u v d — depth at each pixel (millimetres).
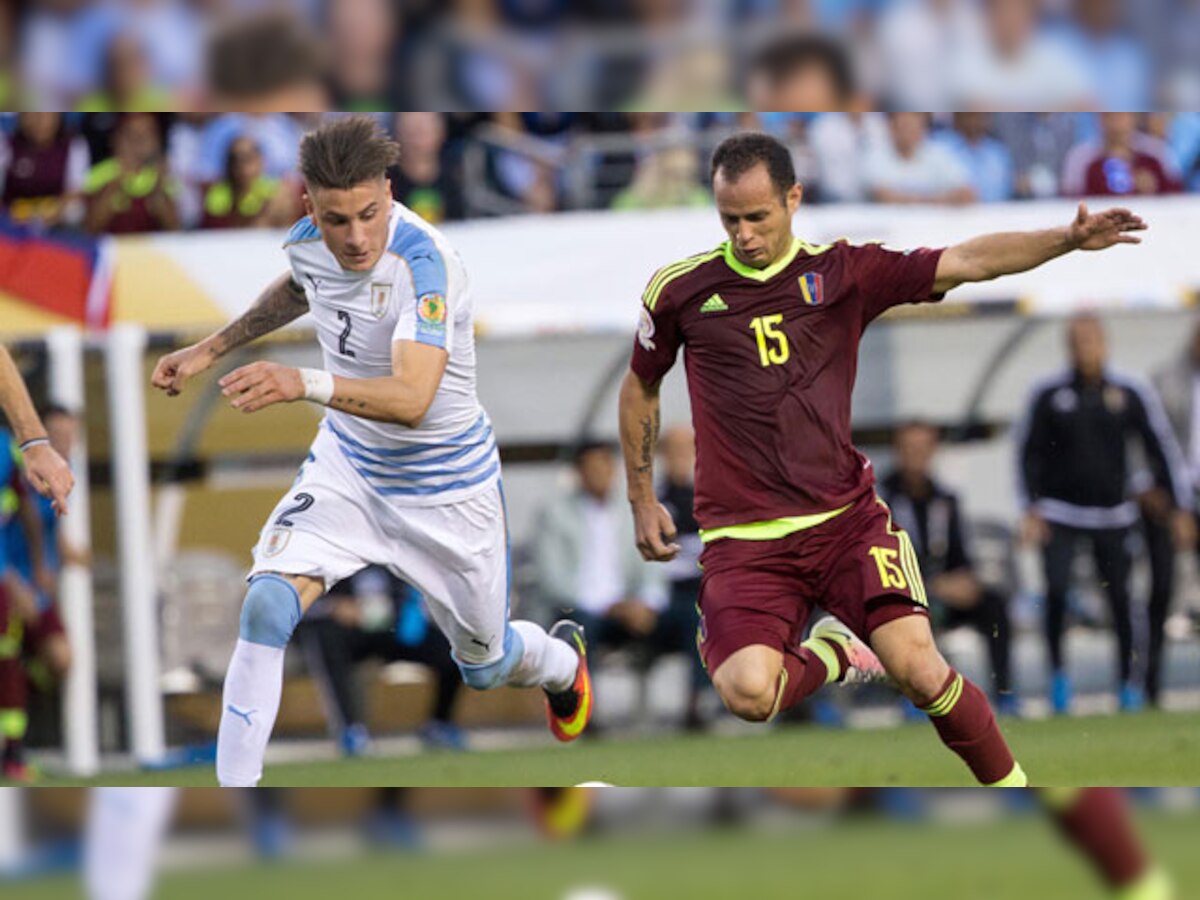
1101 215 21094
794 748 35344
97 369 42406
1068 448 42938
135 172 46000
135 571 41312
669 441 43688
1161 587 43656
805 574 22047
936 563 43125
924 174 46125
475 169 45938
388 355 22906
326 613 41281
